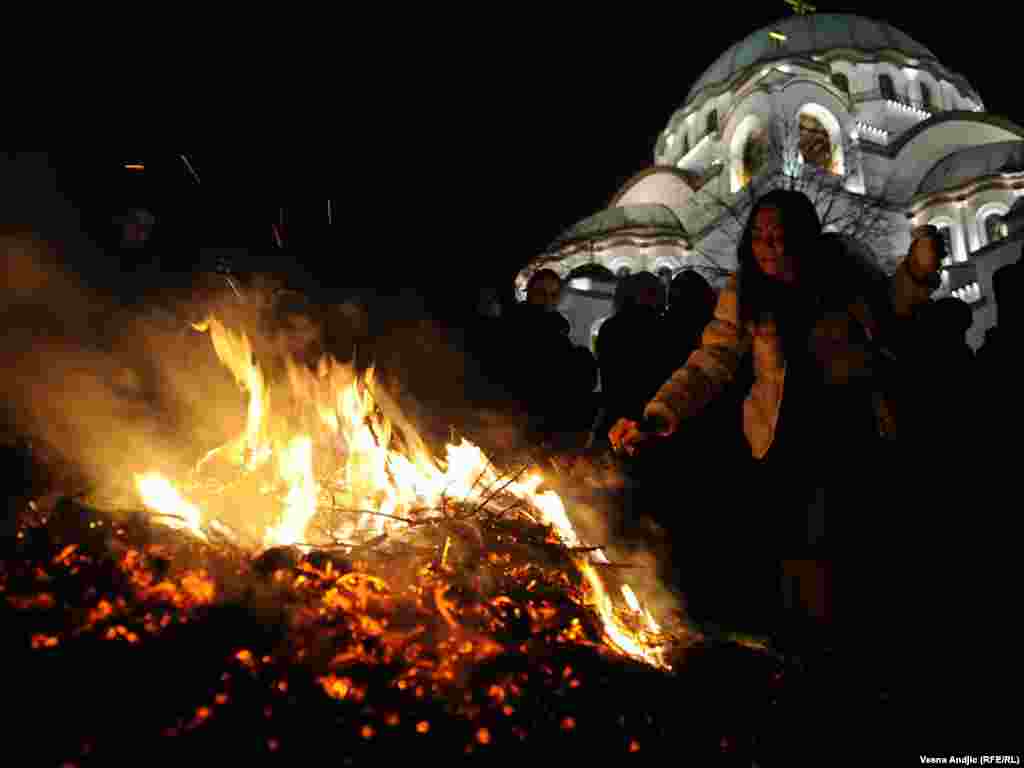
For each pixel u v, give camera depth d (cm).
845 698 356
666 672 363
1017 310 661
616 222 4253
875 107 4616
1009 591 472
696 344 684
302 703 283
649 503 629
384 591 349
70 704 271
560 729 306
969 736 341
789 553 396
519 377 738
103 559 328
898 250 3834
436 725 290
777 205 406
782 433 397
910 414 447
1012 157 3859
